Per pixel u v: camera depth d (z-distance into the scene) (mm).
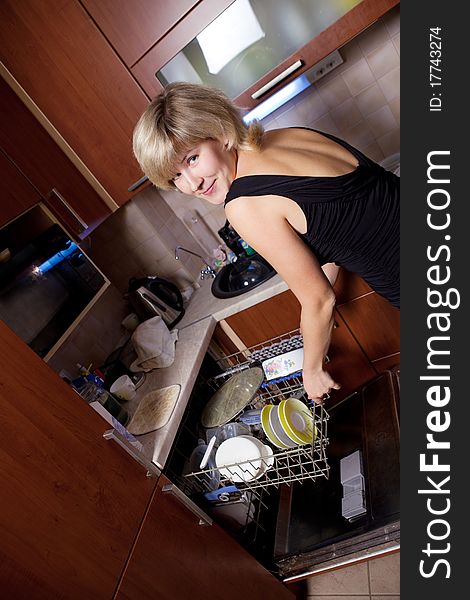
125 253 2096
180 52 1438
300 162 919
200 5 1345
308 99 1884
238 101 1562
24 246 1405
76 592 836
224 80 1512
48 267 1441
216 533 1313
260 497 1492
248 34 1396
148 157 938
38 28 1410
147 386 1598
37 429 847
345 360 1874
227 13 1349
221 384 1764
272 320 1755
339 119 1926
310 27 1381
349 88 1834
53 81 1487
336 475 1490
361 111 1890
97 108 1539
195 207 2162
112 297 1968
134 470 1091
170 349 1689
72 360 1675
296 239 939
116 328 1928
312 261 957
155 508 1112
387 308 1702
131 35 1417
